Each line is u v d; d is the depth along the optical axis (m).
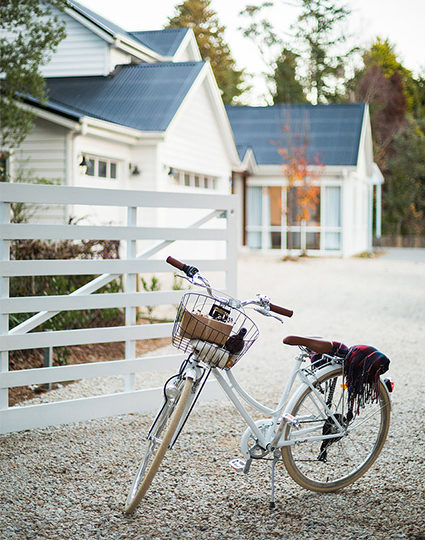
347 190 23.00
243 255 22.55
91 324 7.83
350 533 3.28
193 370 3.45
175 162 15.47
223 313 3.54
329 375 3.78
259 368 6.81
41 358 6.76
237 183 23.25
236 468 3.73
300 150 22.61
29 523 3.32
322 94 49.94
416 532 3.28
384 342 8.30
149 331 5.26
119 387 6.02
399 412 5.30
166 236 5.33
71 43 16.70
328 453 3.98
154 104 15.14
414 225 38.31
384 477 3.99
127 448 4.44
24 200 4.66
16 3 10.50
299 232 23.38
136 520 3.40
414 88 57.38
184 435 4.70
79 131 12.50
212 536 3.24
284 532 3.29
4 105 10.71
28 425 4.77
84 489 3.76
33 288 6.89
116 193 5.05
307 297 12.38
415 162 39.97
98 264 5.02
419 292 13.49
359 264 20.27
